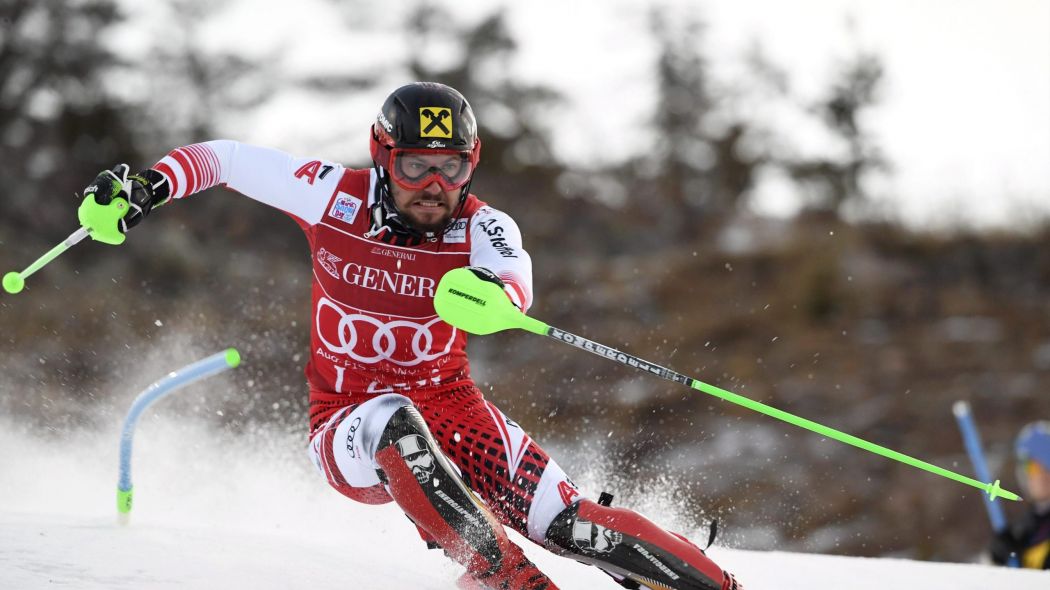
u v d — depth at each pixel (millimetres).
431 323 12047
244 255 62656
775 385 47594
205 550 11852
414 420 10984
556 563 14422
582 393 44875
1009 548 23625
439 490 10688
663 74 79250
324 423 12188
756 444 41875
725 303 56125
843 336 53250
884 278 60062
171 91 76750
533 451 11664
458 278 10875
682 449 41375
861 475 40469
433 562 13758
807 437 42750
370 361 12094
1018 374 49219
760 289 57750
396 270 11828
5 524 12328
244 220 65500
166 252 58844
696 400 44844
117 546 11484
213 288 56562
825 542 36469
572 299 57125
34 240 63844
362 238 11828
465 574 11148
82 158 72750
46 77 73688
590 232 69812
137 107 75688
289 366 40656
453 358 12391
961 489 39531
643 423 42938
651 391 45250
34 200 67688
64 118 73375
